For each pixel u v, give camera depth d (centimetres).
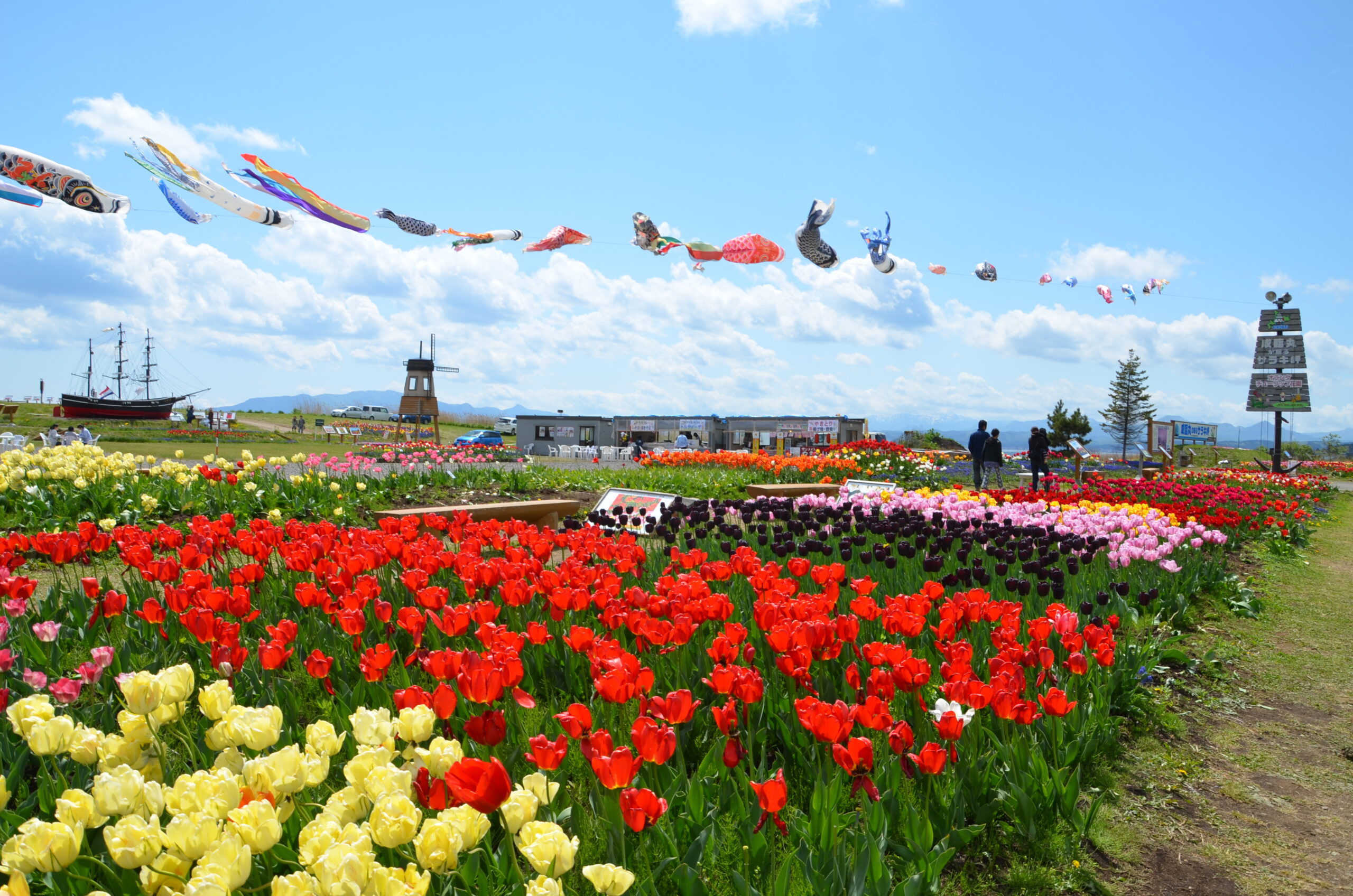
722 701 419
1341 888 362
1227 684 628
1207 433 4303
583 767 364
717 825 297
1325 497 2638
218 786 214
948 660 446
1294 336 3625
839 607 602
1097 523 994
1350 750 521
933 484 2416
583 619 528
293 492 1255
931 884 289
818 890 264
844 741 351
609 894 214
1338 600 950
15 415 7188
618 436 4884
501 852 261
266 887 231
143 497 948
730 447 4847
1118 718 484
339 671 434
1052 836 356
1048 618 497
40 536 549
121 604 473
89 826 216
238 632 412
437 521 742
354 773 224
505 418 9594
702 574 570
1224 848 390
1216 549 1009
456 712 356
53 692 343
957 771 352
